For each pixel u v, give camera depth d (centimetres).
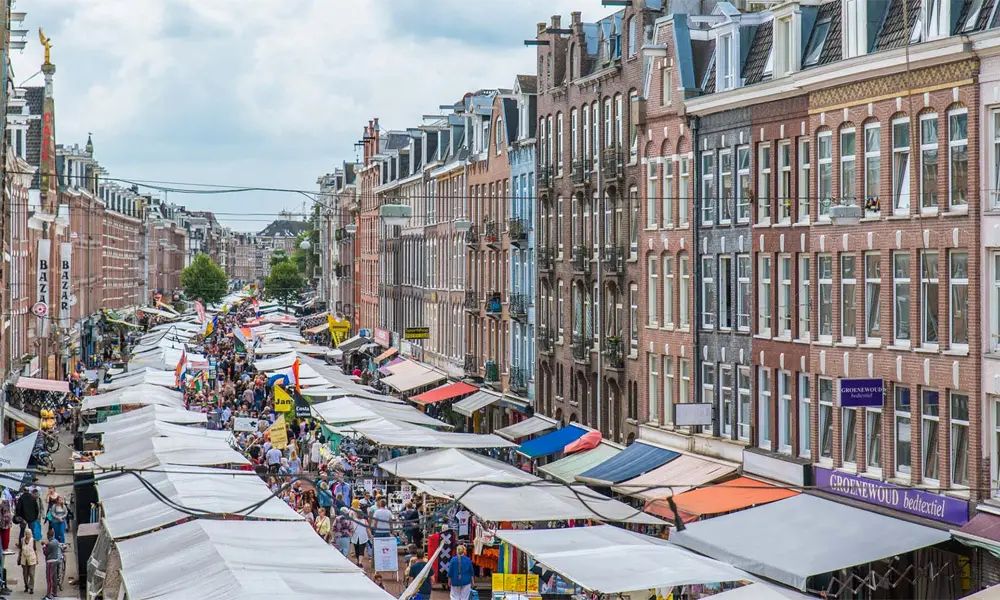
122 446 3300
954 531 2394
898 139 2681
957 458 2517
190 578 1688
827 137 2933
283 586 1614
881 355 2716
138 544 1975
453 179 6438
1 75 4088
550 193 4731
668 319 3722
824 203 2942
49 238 7050
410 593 1789
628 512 2544
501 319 5425
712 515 3061
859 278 2797
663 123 3709
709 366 3494
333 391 4781
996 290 2434
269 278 17500
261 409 5719
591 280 4325
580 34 4450
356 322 10100
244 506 2309
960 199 2512
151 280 15425
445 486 2736
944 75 2525
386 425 3697
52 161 7156
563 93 4581
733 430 3334
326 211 12950
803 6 3075
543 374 4803
